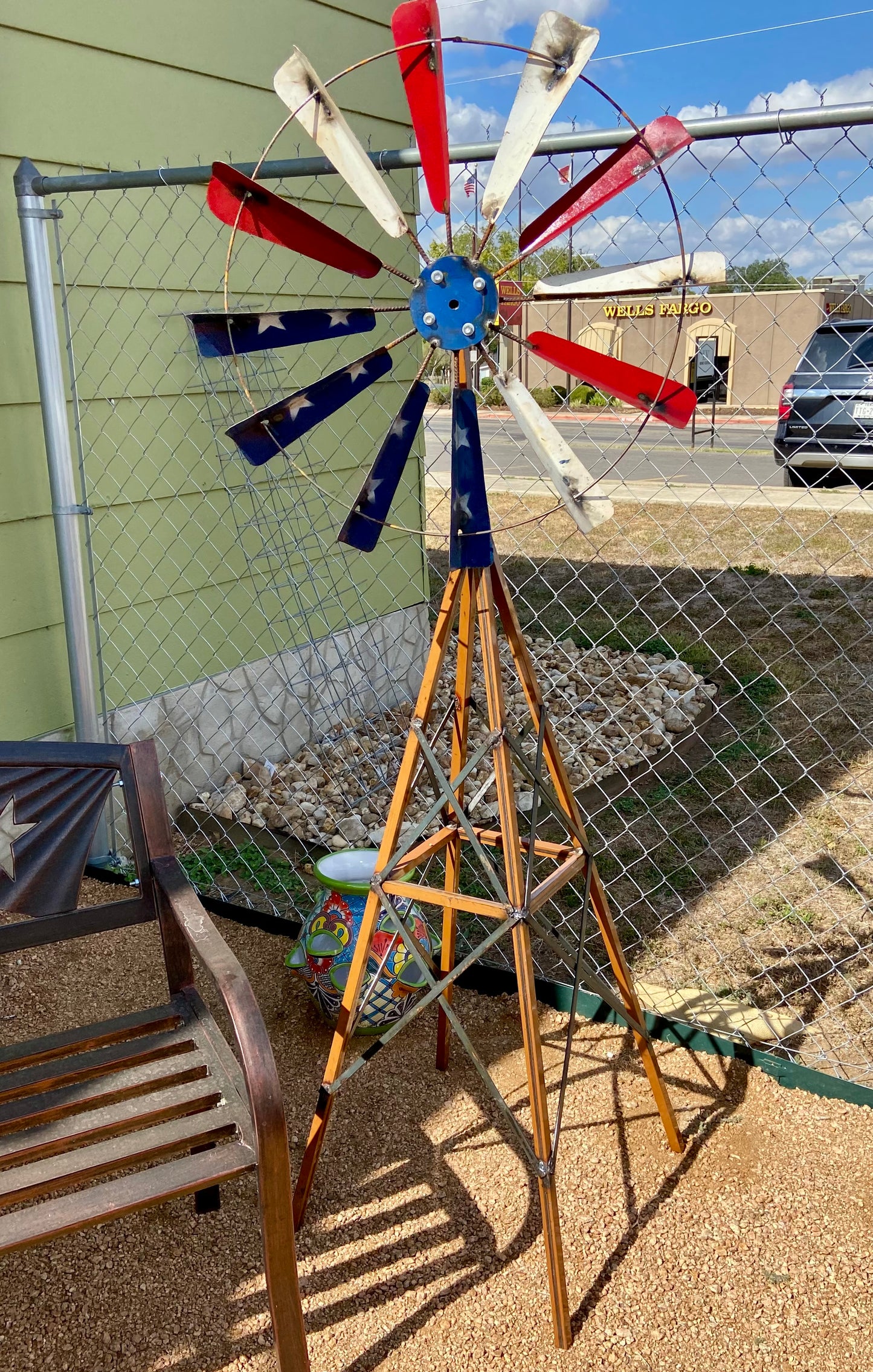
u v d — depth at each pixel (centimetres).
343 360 466
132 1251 191
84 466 341
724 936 292
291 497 444
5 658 325
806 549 781
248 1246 192
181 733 396
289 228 157
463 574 176
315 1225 195
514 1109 225
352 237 460
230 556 418
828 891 315
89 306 343
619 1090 229
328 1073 186
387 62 471
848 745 431
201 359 393
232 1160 148
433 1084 234
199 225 384
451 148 208
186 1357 169
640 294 152
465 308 152
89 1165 145
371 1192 202
